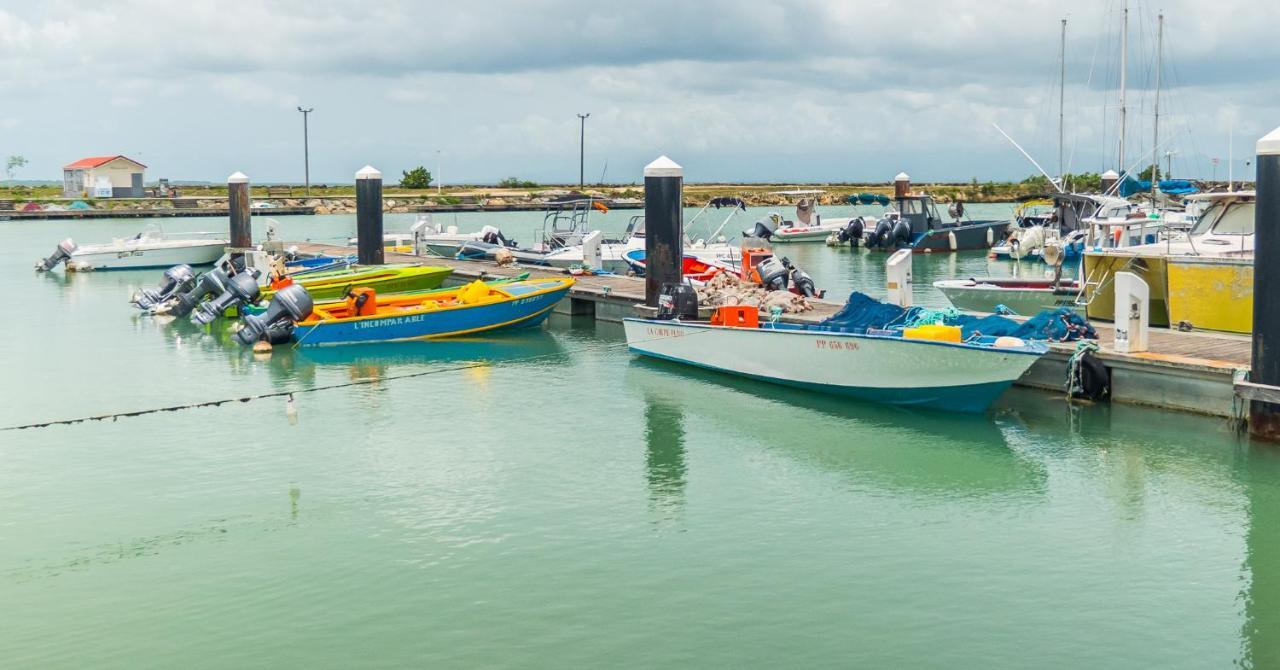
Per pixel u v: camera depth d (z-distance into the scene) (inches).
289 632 454.9
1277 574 505.0
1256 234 658.2
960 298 1195.9
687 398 855.7
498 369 978.1
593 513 593.6
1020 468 662.5
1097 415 762.8
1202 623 457.4
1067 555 529.3
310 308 1096.8
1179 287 885.8
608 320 1244.5
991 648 436.8
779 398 851.4
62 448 725.3
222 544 552.7
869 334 807.1
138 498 624.4
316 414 813.2
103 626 462.9
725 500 614.2
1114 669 421.1
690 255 1501.0
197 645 444.8
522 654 434.0
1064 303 1134.4
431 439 741.9
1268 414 671.8
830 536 557.3
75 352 1072.2
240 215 1849.2
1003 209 4239.7
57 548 550.9
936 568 515.2
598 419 793.6
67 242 1831.9
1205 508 589.3
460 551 540.4
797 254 2255.2
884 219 2364.7
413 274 1365.7
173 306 1309.1
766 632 450.9
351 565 523.8
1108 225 1083.3
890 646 438.6
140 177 4443.9
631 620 462.3
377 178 1507.1
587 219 1881.2
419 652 436.1
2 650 442.3
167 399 870.4
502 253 1558.8
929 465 674.2
